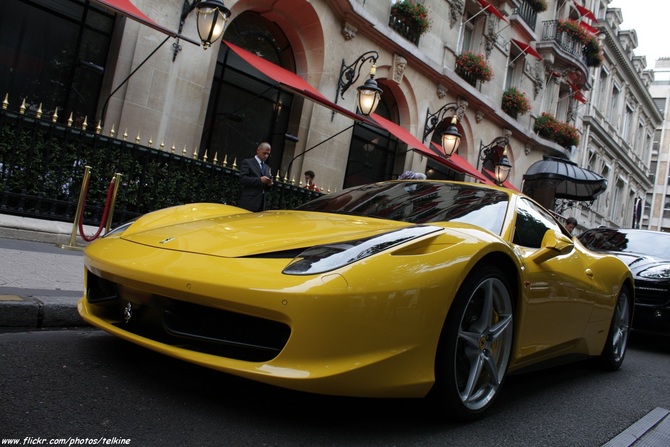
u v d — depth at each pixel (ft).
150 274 7.32
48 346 9.11
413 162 46.70
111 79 27.37
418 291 7.14
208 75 30.30
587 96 89.81
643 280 20.13
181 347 7.30
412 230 7.93
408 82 45.06
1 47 25.66
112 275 7.93
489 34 56.24
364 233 8.04
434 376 7.44
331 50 37.22
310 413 7.66
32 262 14.73
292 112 37.45
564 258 11.37
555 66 72.43
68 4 27.40
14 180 19.99
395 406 8.52
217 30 25.57
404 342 7.04
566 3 76.07
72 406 6.78
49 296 10.98
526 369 10.24
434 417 8.21
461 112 50.98
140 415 6.80
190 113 29.48
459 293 7.84
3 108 19.58
